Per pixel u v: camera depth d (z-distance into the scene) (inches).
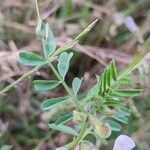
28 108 10.4
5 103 10.4
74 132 5.7
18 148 10.1
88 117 4.8
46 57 5.6
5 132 10.1
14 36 11.1
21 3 11.4
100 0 11.7
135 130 9.9
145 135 10.0
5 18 11.2
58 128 5.7
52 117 9.5
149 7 12.4
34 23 11.0
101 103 4.8
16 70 10.3
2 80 10.2
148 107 10.3
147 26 11.6
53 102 5.4
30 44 11.0
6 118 10.4
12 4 11.3
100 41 11.4
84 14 11.3
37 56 5.6
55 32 11.1
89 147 5.1
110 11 11.6
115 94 4.9
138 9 12.2
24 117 10.4
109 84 4.8
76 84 5.5
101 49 11.1
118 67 11.0
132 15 12.1
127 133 9.8
